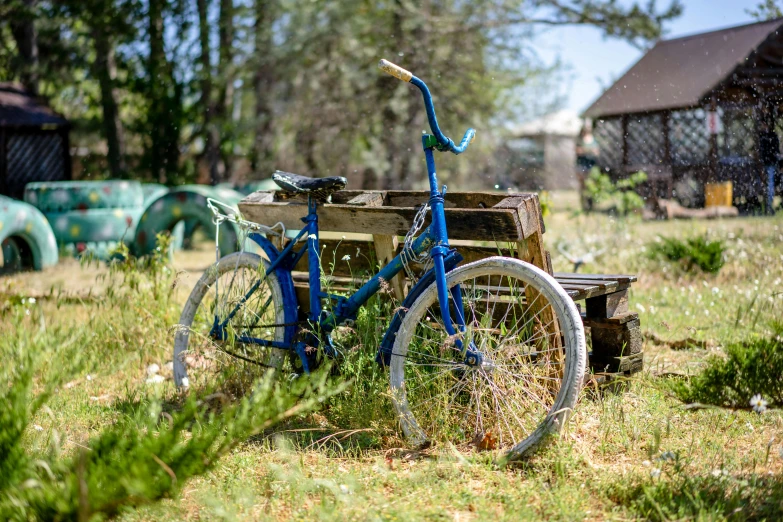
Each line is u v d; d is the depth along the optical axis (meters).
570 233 10.60
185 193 9.29
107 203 10.69
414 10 16.08
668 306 5.76
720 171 15.93
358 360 3.49
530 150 24.72
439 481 2.75
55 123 16.53
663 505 2.47
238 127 17.50
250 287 3.98
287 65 16.83
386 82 16.78
